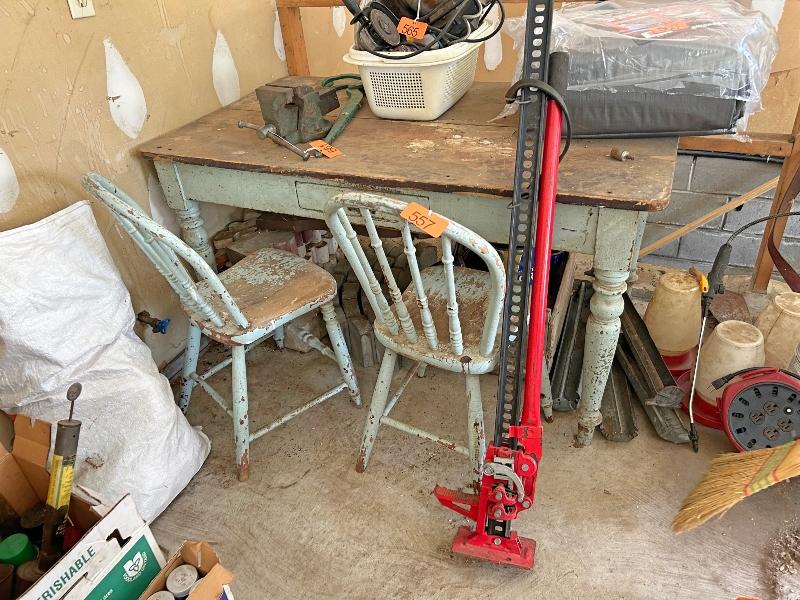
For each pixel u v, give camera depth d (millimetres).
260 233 2027
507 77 2631
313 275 1608
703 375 1639
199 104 1831
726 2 1525
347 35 2574
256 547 1412
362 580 1330
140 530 1003
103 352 1402
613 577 1302
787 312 1639
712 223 2164
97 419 1381
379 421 1509
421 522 1448
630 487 1497
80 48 1438
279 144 1548
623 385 1754
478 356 1270
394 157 1425
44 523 1019
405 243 1077
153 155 1594
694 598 1254
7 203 1348
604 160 1312
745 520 1401
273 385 1904
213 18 1814
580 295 2010
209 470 1615
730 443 1584
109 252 1492
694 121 1352
